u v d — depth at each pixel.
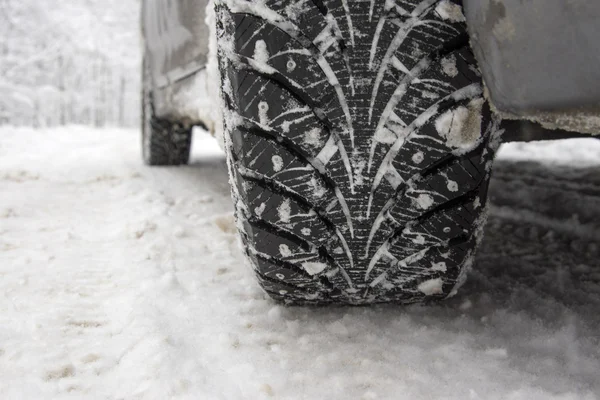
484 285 0.59
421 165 0.41
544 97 0.35
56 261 0.66
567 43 0.32
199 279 0.60
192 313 0.52
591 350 0.44
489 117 0.41
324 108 0.41
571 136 0.44
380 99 0.40
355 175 0.42
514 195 1.00
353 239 0.44
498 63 0.37
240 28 0.41
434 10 0.39
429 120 0.40
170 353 0.44
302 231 0.43
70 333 0.48
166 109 1.07
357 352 0.45
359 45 0.40
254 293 0.56
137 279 0.60
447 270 0.45
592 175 1.06
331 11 0.39
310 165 0.42
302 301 0.50
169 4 0.83
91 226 0.82
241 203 0.44
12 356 0.44
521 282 0.61
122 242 0.74
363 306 0.53
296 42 0.40
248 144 0.42
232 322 0.50
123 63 9.43
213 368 0.43
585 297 0.56
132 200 0.99
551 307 0.53
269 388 0.40
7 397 0.39
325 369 0.43
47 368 0.42
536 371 0.42
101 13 10.41
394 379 0.41
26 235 0.76
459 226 0.43
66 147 2.17
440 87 0.40
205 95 0.69
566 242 0.77
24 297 0.55
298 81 0.40
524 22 0.34
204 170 1.36
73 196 1.04
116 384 0.41
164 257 0.67
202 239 0.75
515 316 0.50
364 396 0.39
